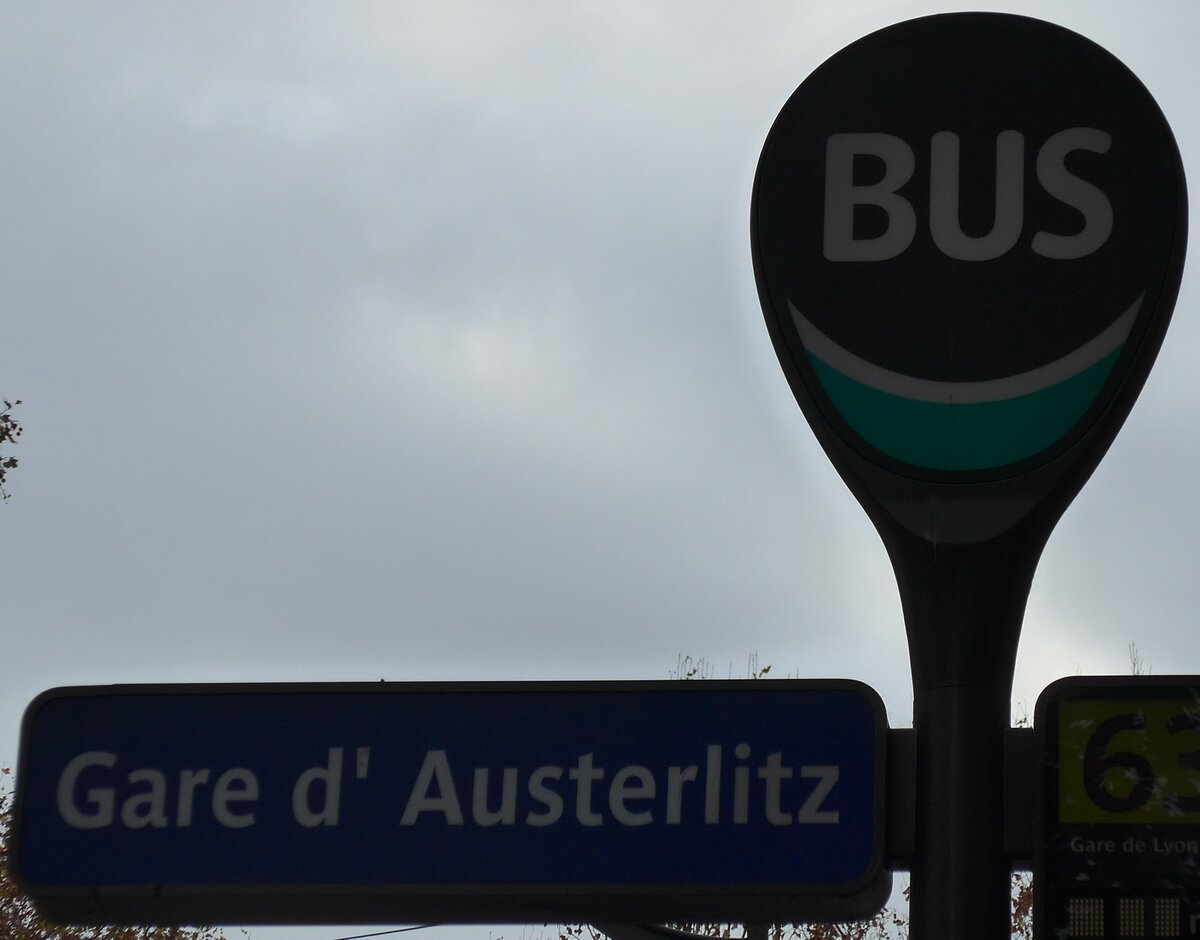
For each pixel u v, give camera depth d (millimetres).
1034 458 2971
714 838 2791
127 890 2914
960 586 2906
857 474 3023
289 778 2951
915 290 3094
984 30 3189
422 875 2852
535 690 2934
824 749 2809
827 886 2727
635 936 3104
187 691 3025
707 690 2877
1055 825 2684
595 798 2850
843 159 3174
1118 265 3047
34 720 3037
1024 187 3107
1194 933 2594
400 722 2957
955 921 2697
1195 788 2660
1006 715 2857
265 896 2891
